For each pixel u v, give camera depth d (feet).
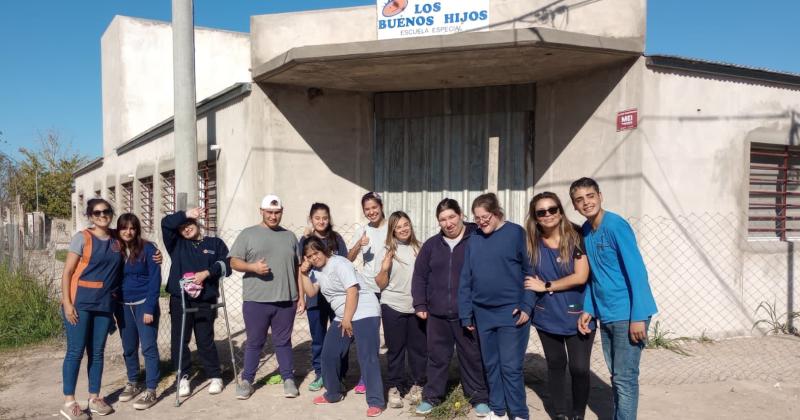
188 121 23.08
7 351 22.66
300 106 26.08
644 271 12.23
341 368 17.61
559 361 13.65
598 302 12.83
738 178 23.34
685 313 22.53
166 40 54.34
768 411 15.56
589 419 14.98
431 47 21.06
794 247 24.48
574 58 21.94
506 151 26.43
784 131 24.14
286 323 16.98
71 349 15.37
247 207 26.08
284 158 25.75
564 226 13.25
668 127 22.07
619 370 12.51
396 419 15.26
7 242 36.32
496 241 13.82
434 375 15.38
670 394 16.78
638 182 21.59
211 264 17.33
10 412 16.11
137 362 16.99
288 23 25.31
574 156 24.08
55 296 26.86
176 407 16.26
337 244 17.24
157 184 39.63
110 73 55.42
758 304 23.76
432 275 15.28
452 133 27.04
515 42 20.38
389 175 27.66
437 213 15.11
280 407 16.22
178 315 17.08
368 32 24.59
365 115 27.37
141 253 16.60
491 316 13.93
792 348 21.77
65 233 89.97
